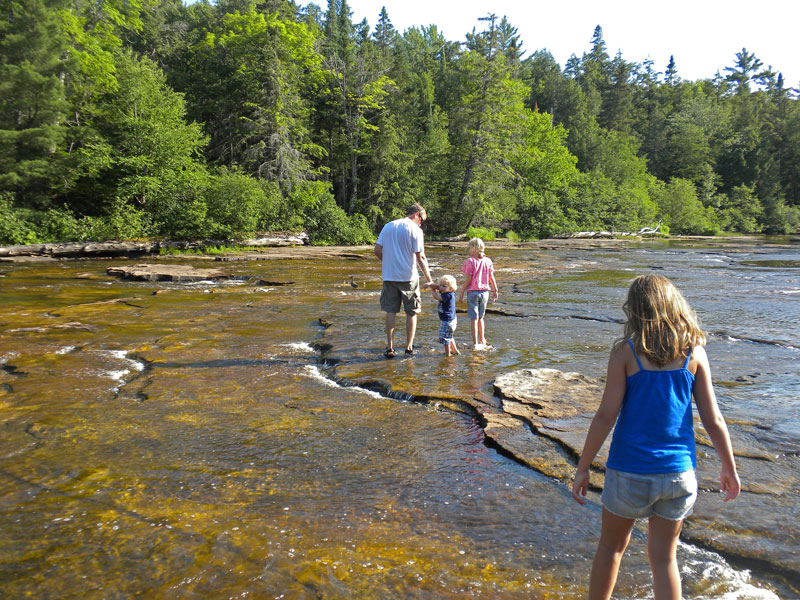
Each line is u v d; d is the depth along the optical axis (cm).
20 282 1570
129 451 441
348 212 4650
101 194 3153
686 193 6781
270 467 414
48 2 2812
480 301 797
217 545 306
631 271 2069
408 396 584
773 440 465
